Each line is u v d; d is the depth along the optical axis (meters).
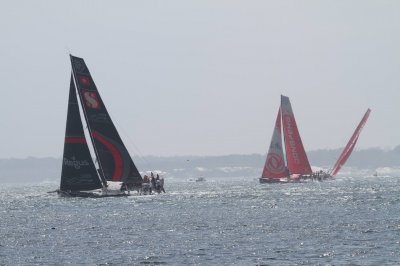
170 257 120.38
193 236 147.00
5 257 124.50
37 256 124.88
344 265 109.75
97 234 154.50
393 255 116.88
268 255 120.12
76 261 118.69
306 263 112.19
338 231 149.00
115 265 114.31
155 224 172.62
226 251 125.38
